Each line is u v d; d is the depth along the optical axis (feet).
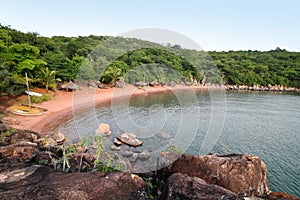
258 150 31.40
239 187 11.19
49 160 13.21
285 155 30.40
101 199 8.73
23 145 16.98
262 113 59.11
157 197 10.02
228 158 13.00
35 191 8.84
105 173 10.50
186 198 8.45
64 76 61.11
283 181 23.54
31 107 46.29
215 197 8.52
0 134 23.53
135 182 10.14
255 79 127.75
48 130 35.19
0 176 10.09
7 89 45.93
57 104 51.19
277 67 156.15
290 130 43.42
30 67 52.85
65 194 8.70
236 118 49.32
